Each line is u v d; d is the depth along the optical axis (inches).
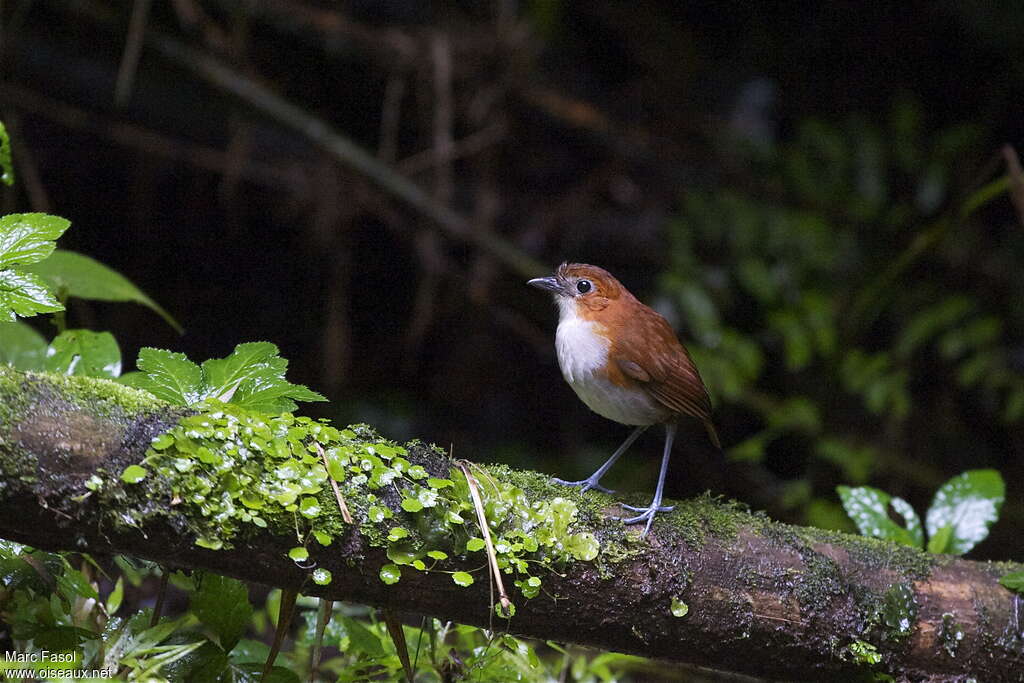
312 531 153.2
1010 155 325.4
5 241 151.3
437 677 182.7
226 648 169.8
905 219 501.0
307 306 500.7
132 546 149.5
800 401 462.6
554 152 525.0
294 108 436.1
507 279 485.7
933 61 569.6
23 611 158.7
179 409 155.9
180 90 438.9
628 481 493.0
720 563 178.7
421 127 484.7
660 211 520.4
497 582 160.6
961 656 186.4
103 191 470.0
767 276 467.5
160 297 480.7
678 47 557.9
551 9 478.0
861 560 188.4
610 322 212.1
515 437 516.4
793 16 569.6
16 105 410.3
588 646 176.9
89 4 405.4
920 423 502.0
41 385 148.9
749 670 183.3
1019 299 504.1
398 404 496.7
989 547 479.5
